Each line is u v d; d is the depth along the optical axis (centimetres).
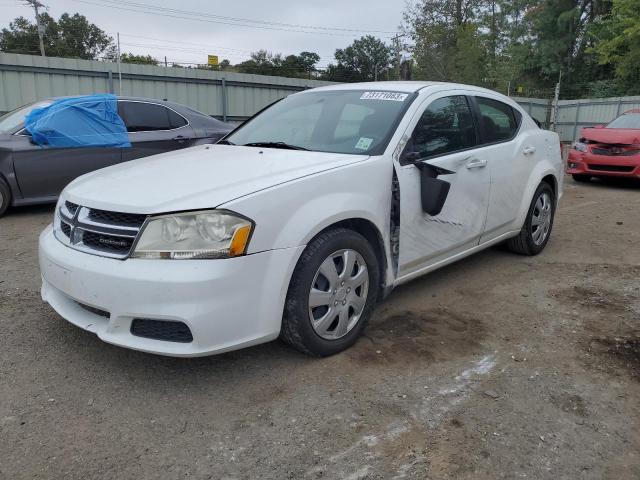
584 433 266
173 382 302
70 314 306
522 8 3497
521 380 312
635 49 2458
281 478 232
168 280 265
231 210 274
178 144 799
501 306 420
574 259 545
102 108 742
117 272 272
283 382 303
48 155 697
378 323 382
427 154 391
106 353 330
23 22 6456
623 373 322
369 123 384
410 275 388
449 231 411
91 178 341
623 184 1084
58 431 258
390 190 354
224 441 254
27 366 314
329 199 313
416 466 240
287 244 291
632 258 552
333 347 327
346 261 323
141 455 243
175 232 272
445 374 316
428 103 402
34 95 1566
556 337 367
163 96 1777
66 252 298
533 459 246
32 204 709
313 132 399
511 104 514
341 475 234
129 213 280
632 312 411
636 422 275
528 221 525
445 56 3975
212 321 270
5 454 241
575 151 1074
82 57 6669
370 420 272
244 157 356
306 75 6925
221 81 1877
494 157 453
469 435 262
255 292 283
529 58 3491
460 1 3981
